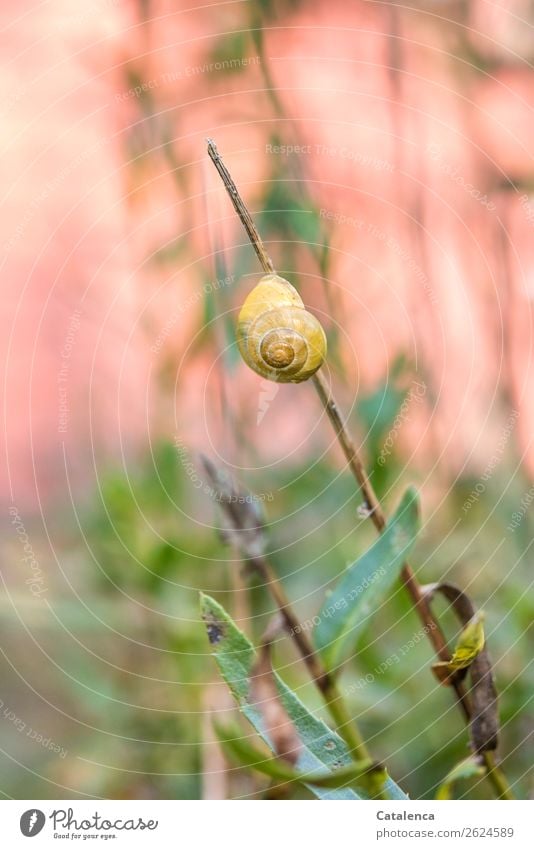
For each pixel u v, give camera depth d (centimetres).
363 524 65
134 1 69
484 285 67
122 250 71
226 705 61
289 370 45
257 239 45
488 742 48
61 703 67
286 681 60
